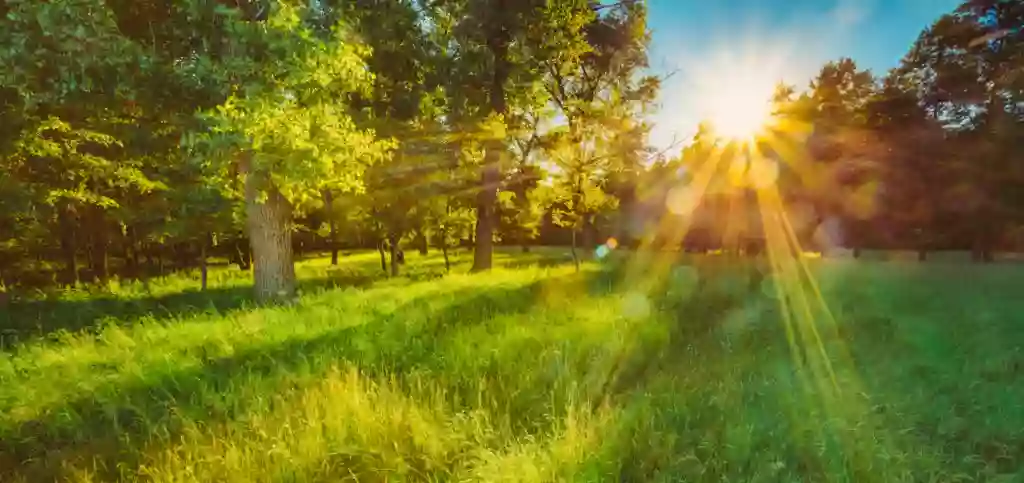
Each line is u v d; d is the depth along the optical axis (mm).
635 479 4082
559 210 24172
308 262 37531
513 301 11320
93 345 7754
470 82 22406
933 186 32688
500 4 22547
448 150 21406
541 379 6004
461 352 6910
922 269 22094
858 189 35531
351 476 3922
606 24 28016
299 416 4812
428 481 3920
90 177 15898
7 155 11344
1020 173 29594
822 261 29094
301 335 8047
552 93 28375
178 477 3873
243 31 9758
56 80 8680
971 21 32469
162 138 13875
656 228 42625
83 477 3965
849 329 9070
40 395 5699
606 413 5059
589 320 9242
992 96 31906
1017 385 6020
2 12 8711
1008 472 4230
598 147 24969
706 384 6004
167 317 10250
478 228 23875
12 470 4230
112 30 9234
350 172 12719
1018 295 13305
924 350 7641
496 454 4242
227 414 5000
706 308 11086
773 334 8594
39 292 15359
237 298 13352
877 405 5352
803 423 4934
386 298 11969
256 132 9812
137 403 5383
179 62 10492
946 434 4812
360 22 19406
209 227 16359
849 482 3945
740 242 38188
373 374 6160
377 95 20750
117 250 31656
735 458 4316
